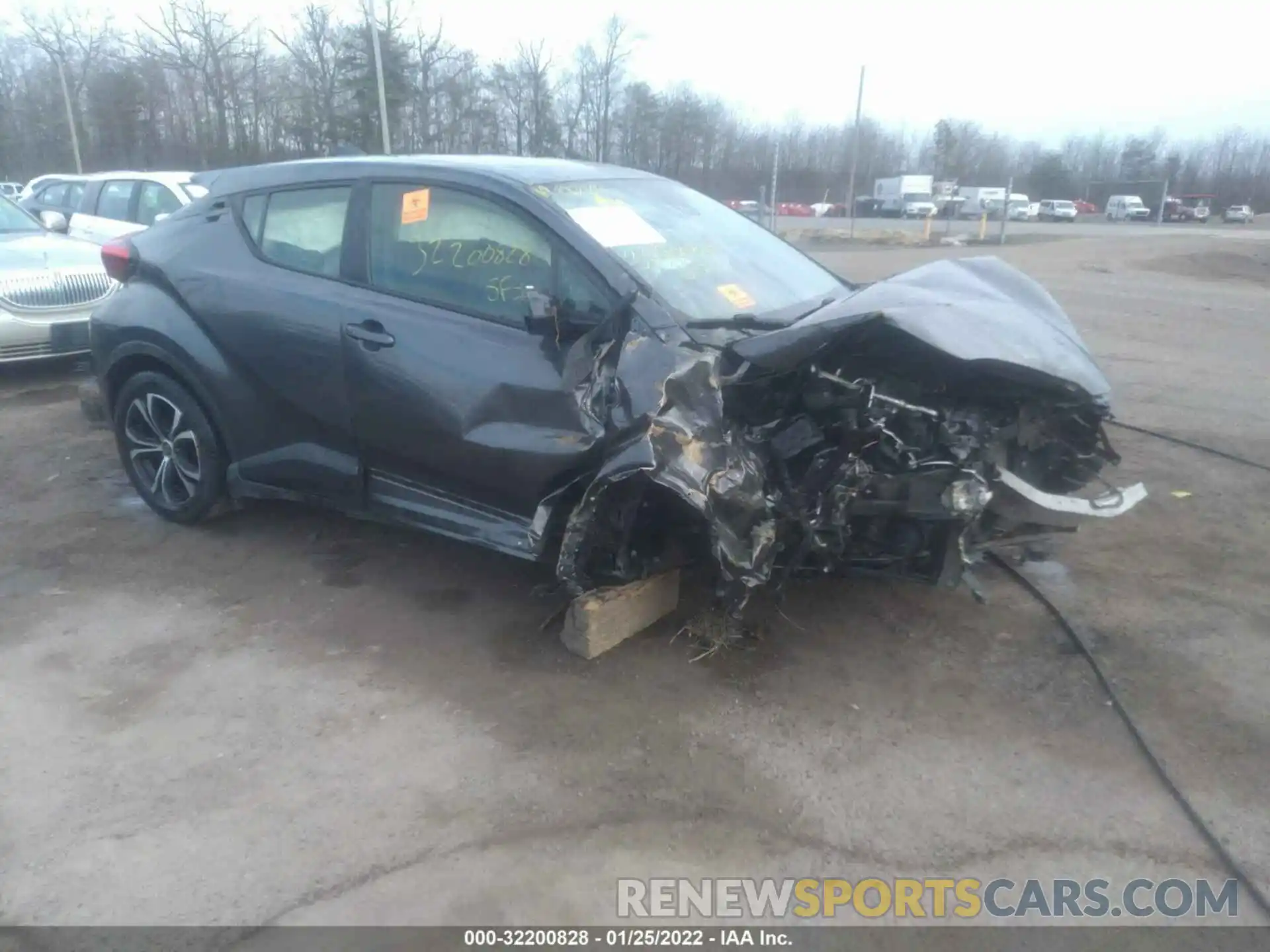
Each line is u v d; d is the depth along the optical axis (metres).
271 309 4.62
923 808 3.22
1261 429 7.28
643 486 3.57
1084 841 3.09
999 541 4.12
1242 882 2.92
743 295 4.24
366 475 4.55
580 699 3.79
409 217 4.43
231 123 44.94
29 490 5.93
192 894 2.86
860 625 4.33
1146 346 10.79
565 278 4.00
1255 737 3.57
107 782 3.33
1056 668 4.02
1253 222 53.72
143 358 5.19
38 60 48.44
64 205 13.39
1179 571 4.88
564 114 46.44
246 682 3.92
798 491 3.71
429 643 4.18
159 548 5.12
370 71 38.81
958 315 3.88
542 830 3.12
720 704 3.76
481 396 3.99
